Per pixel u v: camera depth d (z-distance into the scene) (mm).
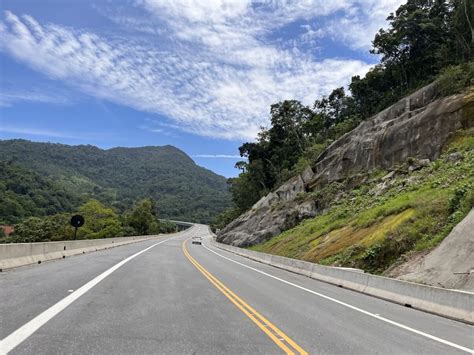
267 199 65188
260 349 6973
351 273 17828
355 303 13273
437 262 16547
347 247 25078
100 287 12828
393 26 65438
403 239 20438
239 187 106625
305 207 46969
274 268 27234
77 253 28547
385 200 30906
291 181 60750
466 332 9867
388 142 40250
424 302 12867
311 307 11773
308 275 22438
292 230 44062
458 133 32594
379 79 69625
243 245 53125
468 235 16422
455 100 34594
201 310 10125
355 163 45125
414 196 26125
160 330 7875
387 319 10766
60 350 6289
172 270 19562
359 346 7645
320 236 32531
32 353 6070
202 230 148125
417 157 35375
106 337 7176
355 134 48875
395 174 35031
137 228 115688
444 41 61031
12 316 8344
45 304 9711
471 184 20828
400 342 8258
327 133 83875
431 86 40094
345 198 40688
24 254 19078
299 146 88875
